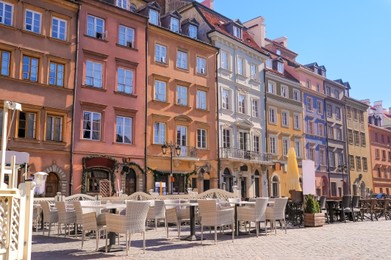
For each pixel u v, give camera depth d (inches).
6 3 880.3
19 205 323.0
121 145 1037.2
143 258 346.6
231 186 1330.0
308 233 548.4
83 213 434.0
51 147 906.1
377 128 2327.8
